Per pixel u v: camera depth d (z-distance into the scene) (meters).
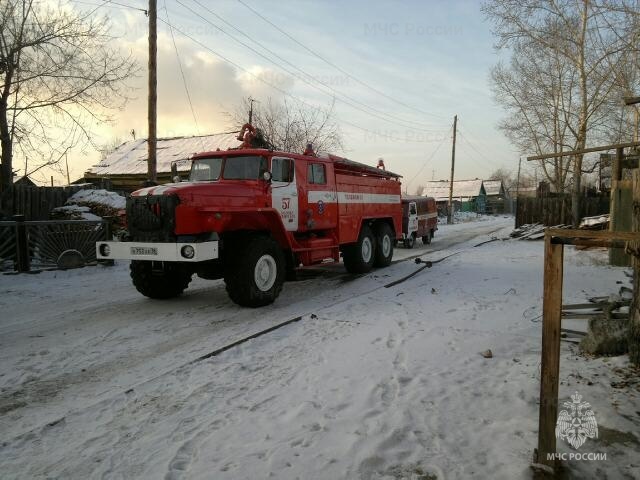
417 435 3.11
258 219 7.60
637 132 17.67
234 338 5.54
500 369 4.31
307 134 23.02
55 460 2.93
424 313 6.46
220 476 2.68
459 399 3.66
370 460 2.80
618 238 2.40
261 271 7.28
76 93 14.15
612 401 3.47
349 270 10.98
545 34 17.58
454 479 2.61
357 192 10.62
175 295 8.12
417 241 21.27
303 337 5.43
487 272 10.20
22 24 13.23
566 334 5.14
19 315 6.81
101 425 3.38
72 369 4.64
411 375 4.20
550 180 21.25
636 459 2.77
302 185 8.80
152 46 14.06
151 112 14.18
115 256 7.04
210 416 3.47
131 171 24.75
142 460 2.89
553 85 18.80
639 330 4.00
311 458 2.85
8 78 13.27
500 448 2.92
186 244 6.50
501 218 54.47
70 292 8.48
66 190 14.87
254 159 7.95
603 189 21.59
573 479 2.59
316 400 3.69
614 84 15.82
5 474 2.79
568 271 9.75
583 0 15.50
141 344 5.42
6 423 3.51
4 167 13.65
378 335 5.44
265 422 3.34
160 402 3.74
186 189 6.75
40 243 10.33
